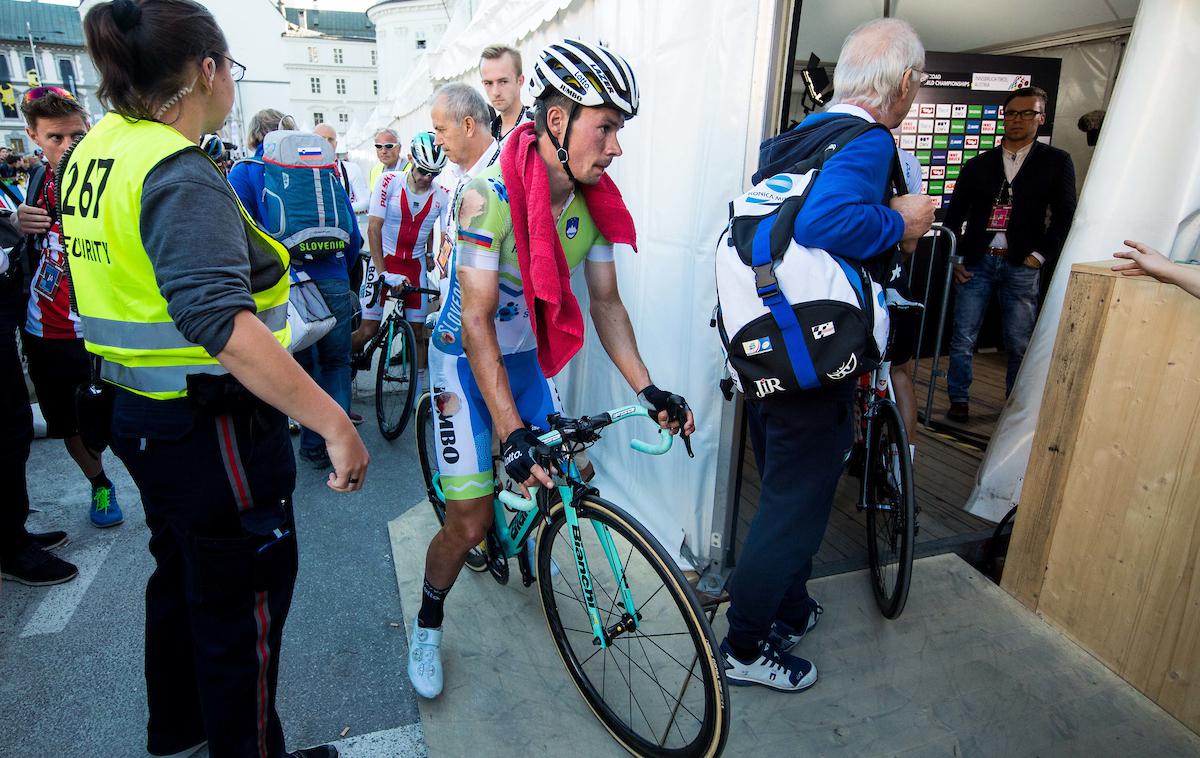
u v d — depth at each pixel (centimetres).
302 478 333
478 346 158
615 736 179
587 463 310
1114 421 194
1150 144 223
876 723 185
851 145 158
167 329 115
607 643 171
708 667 148
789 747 177
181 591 157
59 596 238
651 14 243
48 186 235
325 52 4722
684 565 245
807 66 474
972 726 184
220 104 126
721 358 222
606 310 191
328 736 182
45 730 182
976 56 466
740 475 234
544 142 157
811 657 209
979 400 439
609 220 176
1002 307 393
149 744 171
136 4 109
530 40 369
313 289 317
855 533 278
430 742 179
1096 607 205
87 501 304
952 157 485
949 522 280
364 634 222
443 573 187
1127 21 438
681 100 228
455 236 163
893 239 160
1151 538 187
